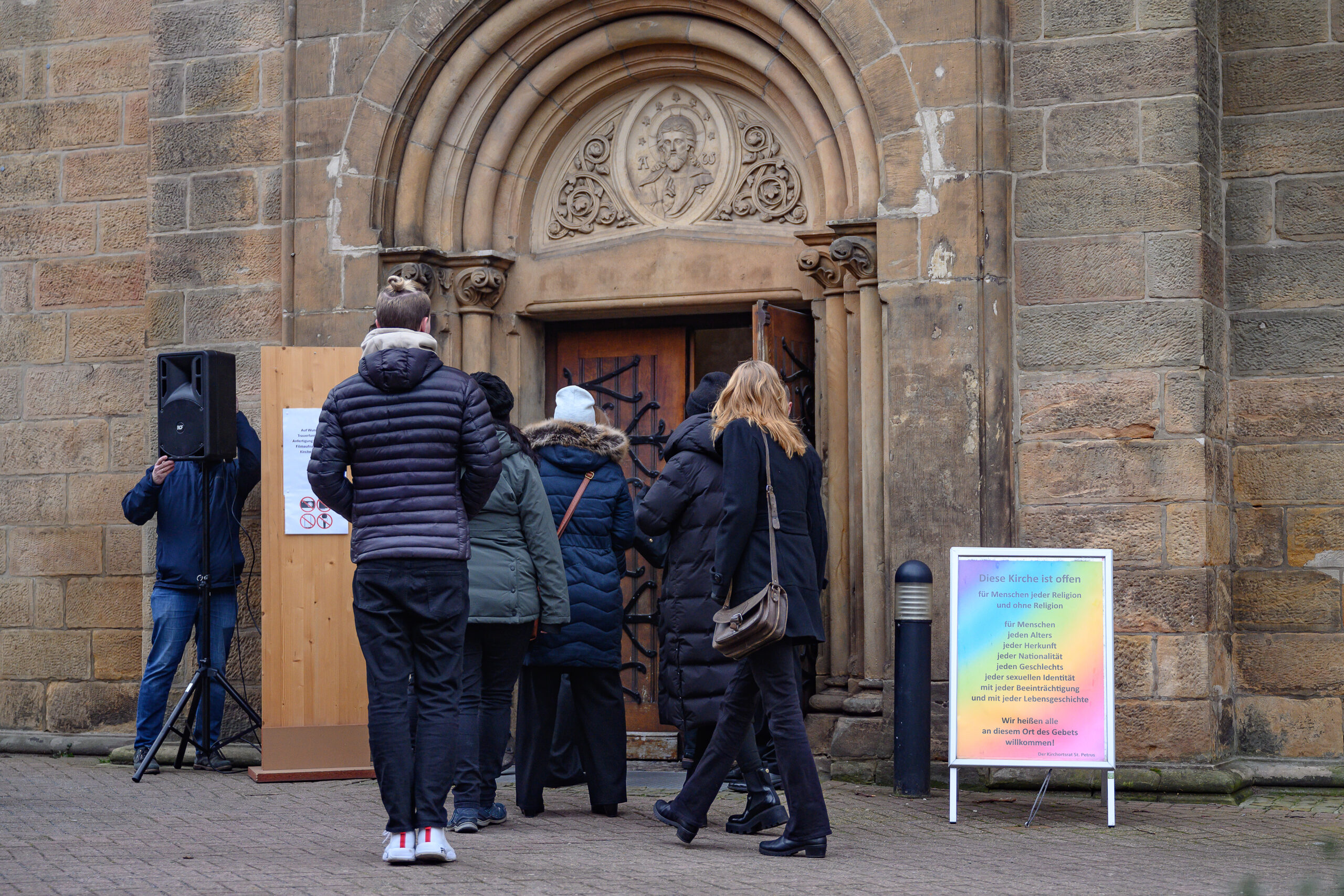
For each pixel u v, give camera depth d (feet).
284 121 30.07
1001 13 25.99
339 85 29.68
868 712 26.08
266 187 30.25
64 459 33.01
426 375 17.89
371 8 29.60
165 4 31.07
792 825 18.69
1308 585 25.89
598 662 21.71
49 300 33.32
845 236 26.78
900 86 26.25
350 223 29.45
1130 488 24.91
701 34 28.53
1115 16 25.48
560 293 29.84
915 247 25.96
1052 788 24.79
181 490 27.71
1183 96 25.11
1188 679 24.47
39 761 30.81
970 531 25.39
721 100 29.25
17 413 33.42
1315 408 26.03
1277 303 26.32
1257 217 26.50
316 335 29.50
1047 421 25.43
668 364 30.35
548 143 30.14
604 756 22.04
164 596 27.58
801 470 19.21
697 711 21.57
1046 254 25.63
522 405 30.19
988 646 22.38
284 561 26.43
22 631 33.04
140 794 24.47
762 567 18.62
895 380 25.96
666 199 29.53
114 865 17.44
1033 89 25.85
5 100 33.71
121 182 32.94
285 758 26.14
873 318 26.81
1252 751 25.98
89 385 32.96
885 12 26.40
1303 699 25.79
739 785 24.77
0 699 33.06
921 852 19.34
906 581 24.38
